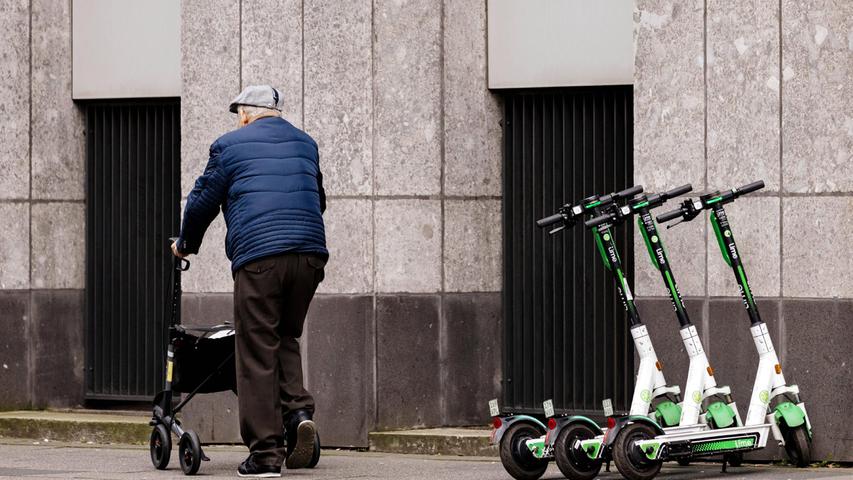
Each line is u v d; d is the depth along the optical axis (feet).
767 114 45.73
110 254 60.70
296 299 43.98
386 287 51.93
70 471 45.98
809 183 45.19
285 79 52.70
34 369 60.85
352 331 51.75
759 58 45.83
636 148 47.83
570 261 53.42
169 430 45.98
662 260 43.34
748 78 46.01
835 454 44.78
